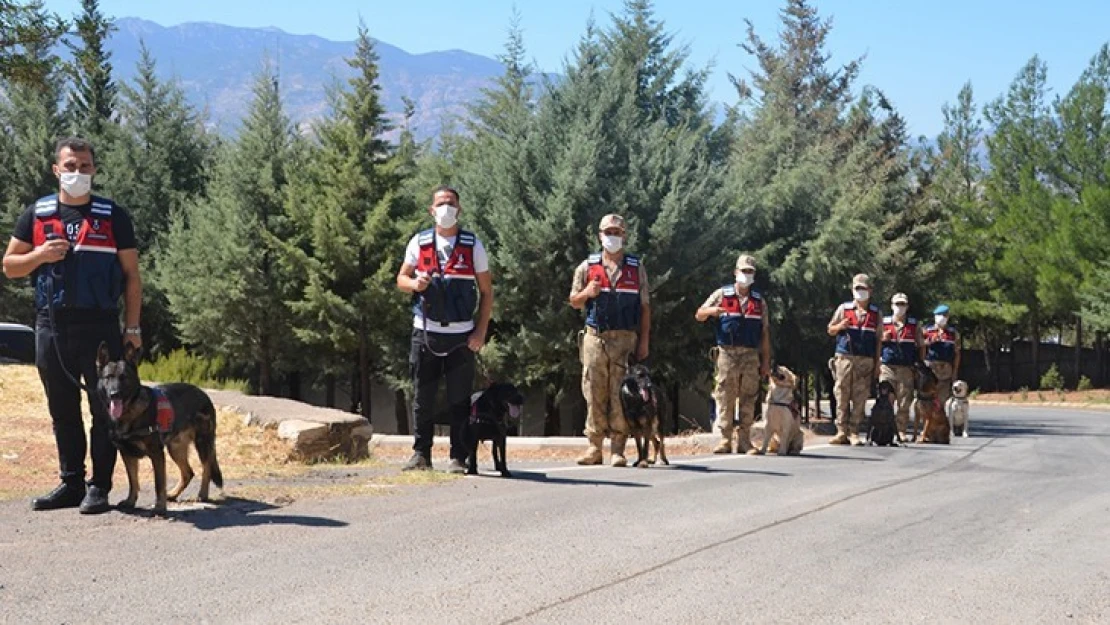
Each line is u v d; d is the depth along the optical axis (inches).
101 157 1595.7
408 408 1316.4
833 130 1493.6
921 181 1418.6
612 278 456.8
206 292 1179.3
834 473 446.3
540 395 1134.4
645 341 467.5
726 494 359.6
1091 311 1817.2
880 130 1433.3
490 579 228.7
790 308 977.5
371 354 1153.4
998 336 2325.3
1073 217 1876.2
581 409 997.2
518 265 908.0
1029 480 444.5
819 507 335.3
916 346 745.0
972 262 2038.6
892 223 1195.9
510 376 947.3
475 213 974.4
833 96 2059.5
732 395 574.2
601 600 213.3
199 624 192.1
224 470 402.9
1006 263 2009.1
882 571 243.9
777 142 1079.0
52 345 294.0
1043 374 2336.4
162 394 295.9
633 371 452.8
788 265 953.5
